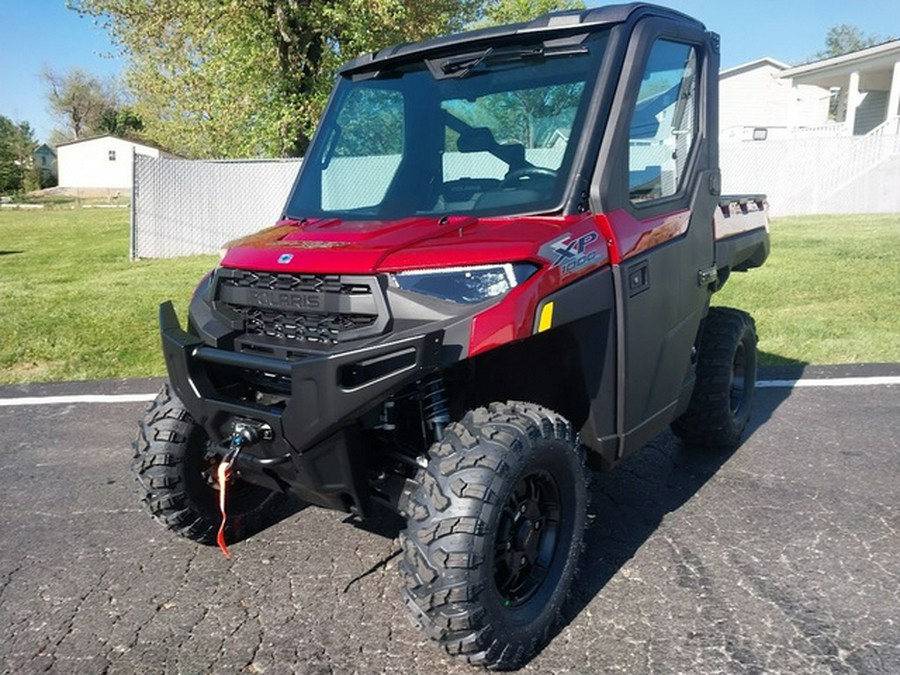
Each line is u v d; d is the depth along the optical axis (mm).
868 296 9906
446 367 2979
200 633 3283
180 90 21188
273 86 19609
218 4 18422
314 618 3375
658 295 3562
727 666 2961
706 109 4113
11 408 6457
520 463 2824
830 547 3822
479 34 3701
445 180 3555
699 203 4027
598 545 3910
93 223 30016
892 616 3240
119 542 4098
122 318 9680
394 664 3051
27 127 101875
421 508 2781
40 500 4645
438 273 2834
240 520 4051
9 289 12250
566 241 3043
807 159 22625
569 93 3387
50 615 3438
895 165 22750
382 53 4074
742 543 3889
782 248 14336
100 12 19812
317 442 2875
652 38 3531
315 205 3846
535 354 3293
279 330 3092
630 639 3148
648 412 3674
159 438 3682
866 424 5516
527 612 2992
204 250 17859
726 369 4730
